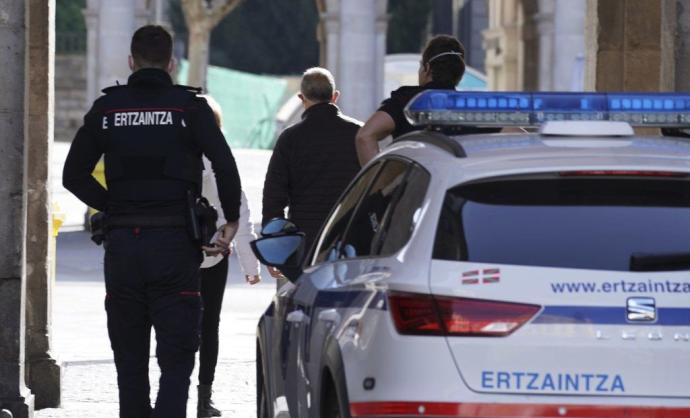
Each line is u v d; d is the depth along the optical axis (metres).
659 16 29.00
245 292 45.94
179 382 18.09
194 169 18.17
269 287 47.69
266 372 18.12
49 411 24.28
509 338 12.23
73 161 18.44
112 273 18.06
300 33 190.38
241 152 119.62
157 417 18.02
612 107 14.11
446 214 12.75
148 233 17.91
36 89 24.67
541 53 86.38
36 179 24.64
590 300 12.28
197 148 18.23
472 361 12.24
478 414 12.19
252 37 189.00
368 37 72.50
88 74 79.19
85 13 79.12
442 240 12.63
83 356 31.00
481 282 12.36
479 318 12.27
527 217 12.66
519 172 12.83
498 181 12.88
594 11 29.72
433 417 12.22
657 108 14.10
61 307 40.44
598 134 13.73
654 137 14.20
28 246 24.64
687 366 12.26
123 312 18.22
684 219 12.70
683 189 12.88
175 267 17.92
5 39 21.41
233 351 32.41
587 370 12.22
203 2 121.19
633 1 29.00
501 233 12.59
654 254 12.41
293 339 15.94
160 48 18.36
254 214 73.81
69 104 158.88
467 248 12.55
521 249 12.50
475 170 12.90
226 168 18.08
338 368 13.37
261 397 19.14
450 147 13.52
